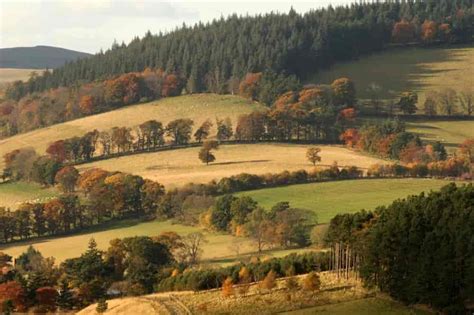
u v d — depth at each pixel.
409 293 102.81
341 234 117.38
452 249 102.00
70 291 137.00
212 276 120.88
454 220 104.94
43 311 127.56
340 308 101.44
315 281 107.62
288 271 119.38
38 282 134.12
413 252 104.50
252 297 107.44
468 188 117.56
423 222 107.94
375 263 107.19
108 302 116.94
